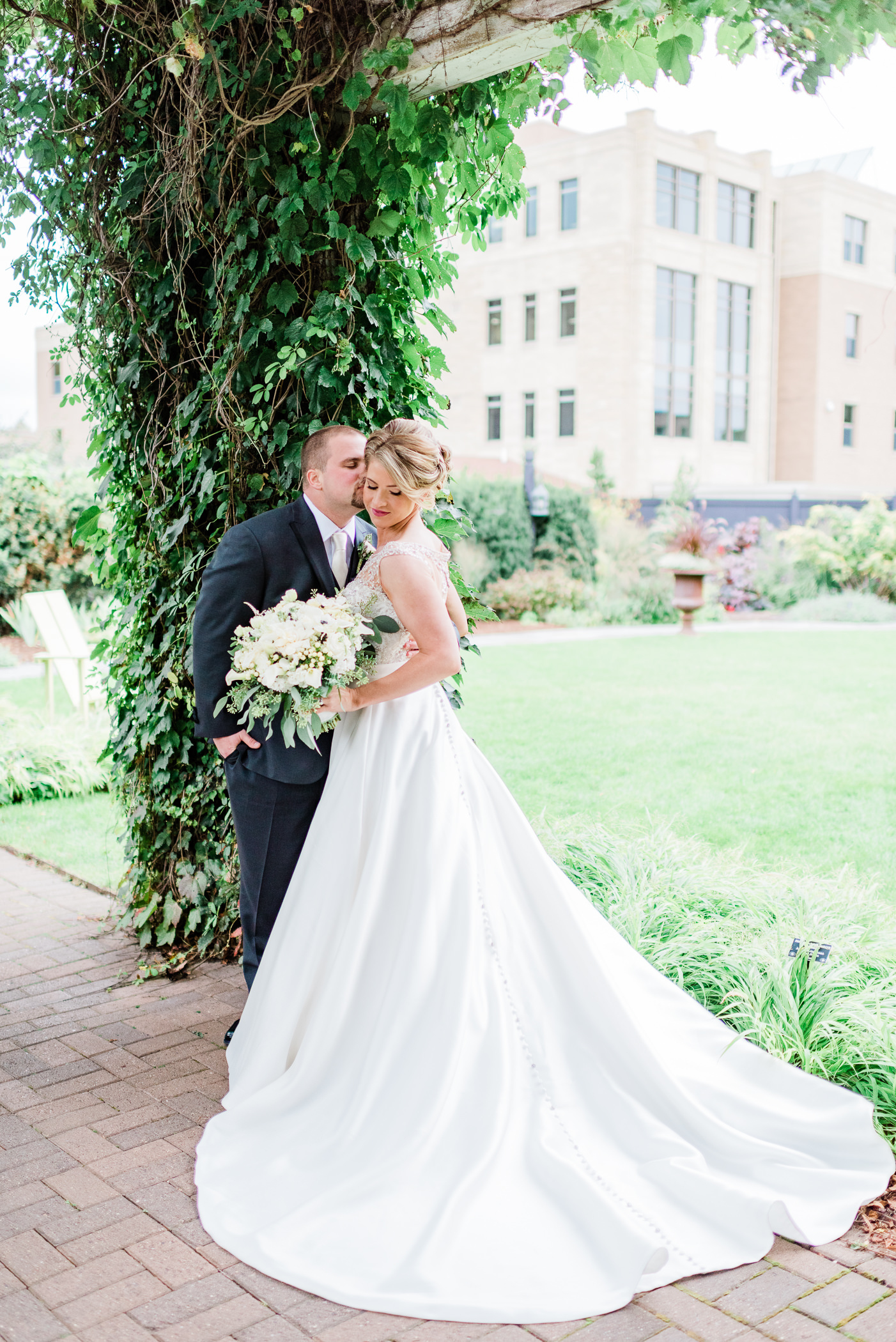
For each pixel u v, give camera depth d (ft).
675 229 77.10
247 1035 8.65
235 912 12.10
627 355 74.84
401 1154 7.22
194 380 11.20
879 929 10.99
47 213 11.42
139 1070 9.58
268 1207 7.16
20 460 41.55
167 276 10.96
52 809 19.11
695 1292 6.44
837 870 14.62
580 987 8.23
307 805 9.27
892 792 19.03
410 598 7.97
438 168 10.83
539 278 78.59
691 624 46.47
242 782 9.20
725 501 61.11
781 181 83.82
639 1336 6.03
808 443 86.33
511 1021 7.97
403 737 8.43
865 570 56.03
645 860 12.74
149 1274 6.64
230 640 8.85
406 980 7.79
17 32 10.94
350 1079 7.89
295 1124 7.82
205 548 11.22
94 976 11.82
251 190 9.88
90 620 33.88
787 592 57.31
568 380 77.97
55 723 23.67
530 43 8.58
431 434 8.13
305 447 8.93
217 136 10.03
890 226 88.58
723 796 18.81
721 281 81.15
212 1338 6.05
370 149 9.69
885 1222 7.12
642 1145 7.60
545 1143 7.30
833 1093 8.18
